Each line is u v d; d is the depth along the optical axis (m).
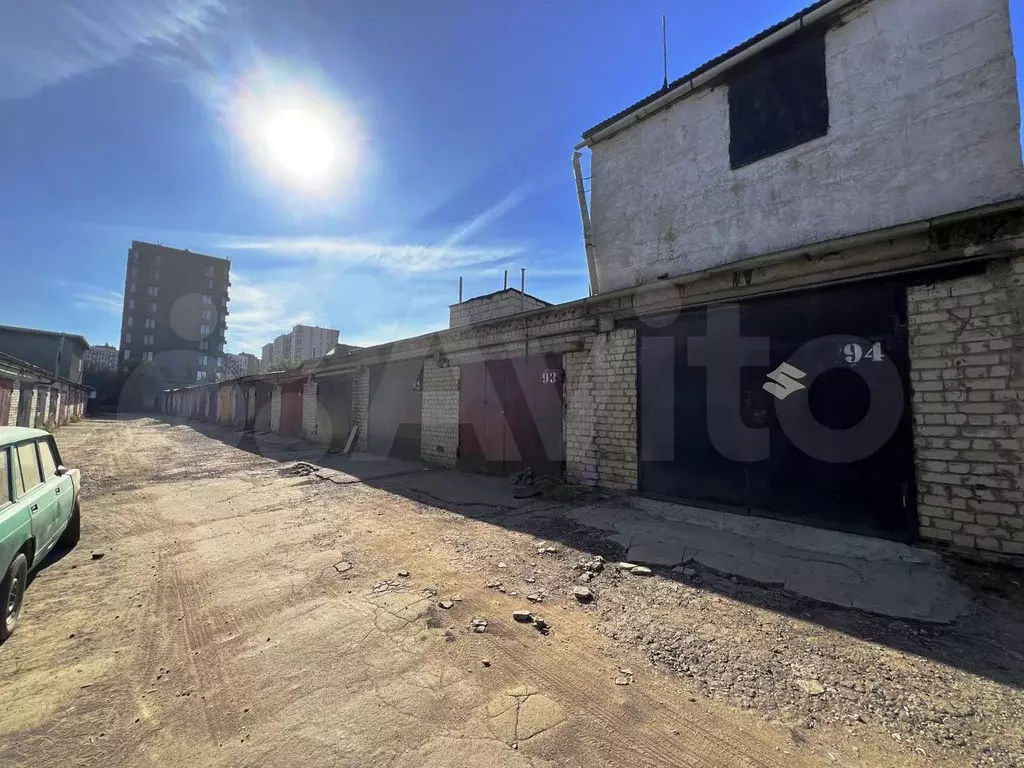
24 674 2.84
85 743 2.24
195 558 5.02
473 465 9.83
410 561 4.80
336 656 3.02
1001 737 2.17
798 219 5.82
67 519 4.87
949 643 2.99
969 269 4.29
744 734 2.25
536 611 3.63
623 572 4.36
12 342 35.41
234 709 2.50
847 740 2.19
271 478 10.10
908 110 5.06
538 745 2.19
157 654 3.08
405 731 2.30
